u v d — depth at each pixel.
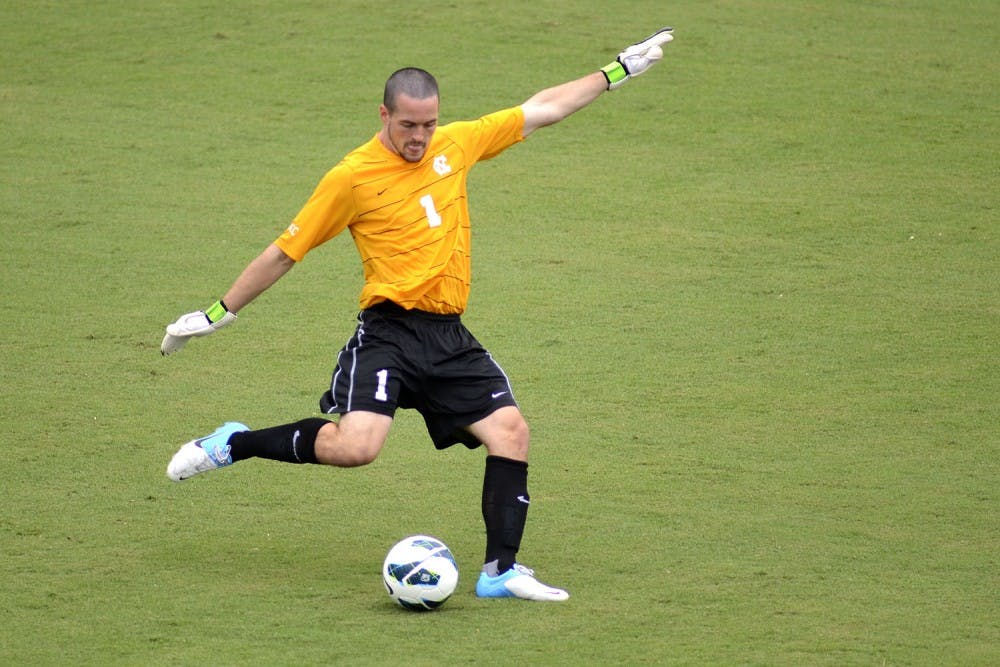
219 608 17.92
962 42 58.09
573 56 55.00
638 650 16.56
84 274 35.75
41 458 24.22
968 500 22.47
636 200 42.56
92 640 16.80
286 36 58.47
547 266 36.94
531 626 17.38
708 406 27.34
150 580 18.94
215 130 49.00
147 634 17.00
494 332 32.03
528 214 41.41
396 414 27.52
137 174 44.50
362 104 51.28
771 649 16.59
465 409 19.00
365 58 55.75
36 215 40.47
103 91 52.91
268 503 22.47
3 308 33.09
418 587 17.75
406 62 55.03
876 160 45.84
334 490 23.19
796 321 32.59
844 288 34.97
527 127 20.16
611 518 21.77
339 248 39.34
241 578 19.12
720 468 24.09
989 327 31.98
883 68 54.84
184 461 19.64
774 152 46.84
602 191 43.44
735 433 25.88
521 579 18.44
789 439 25.53
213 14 61.28
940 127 48.75
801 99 51.59
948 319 32.59
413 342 18.88
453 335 19.12
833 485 23.22
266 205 41.78
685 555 20.14
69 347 30.59
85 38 58.50
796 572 19.42
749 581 19.06
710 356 30.36
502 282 35.72
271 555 20.12
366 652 16.45
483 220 40.91
